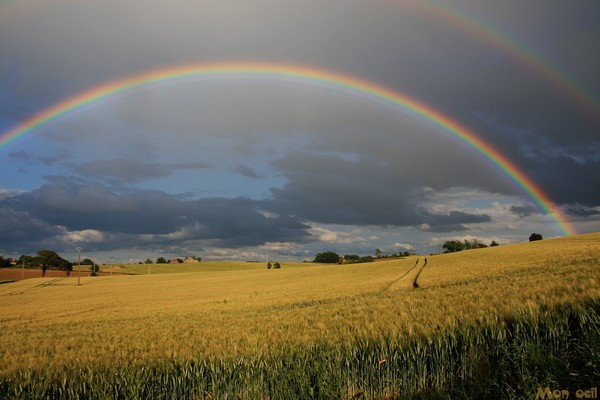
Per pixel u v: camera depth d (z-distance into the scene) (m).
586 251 52.53
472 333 9.06
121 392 10.09
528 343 7.60
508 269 42.31
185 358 11.73
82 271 175.38
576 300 9.84
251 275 105.31
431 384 8.34
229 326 21.84
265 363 9.74
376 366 9.01
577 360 7.19
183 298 57.22
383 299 26.44
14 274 145.38
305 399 8.59
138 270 186.62
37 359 16.00
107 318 38.31
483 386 7.08
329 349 9.77
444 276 46.09
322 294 42.62
